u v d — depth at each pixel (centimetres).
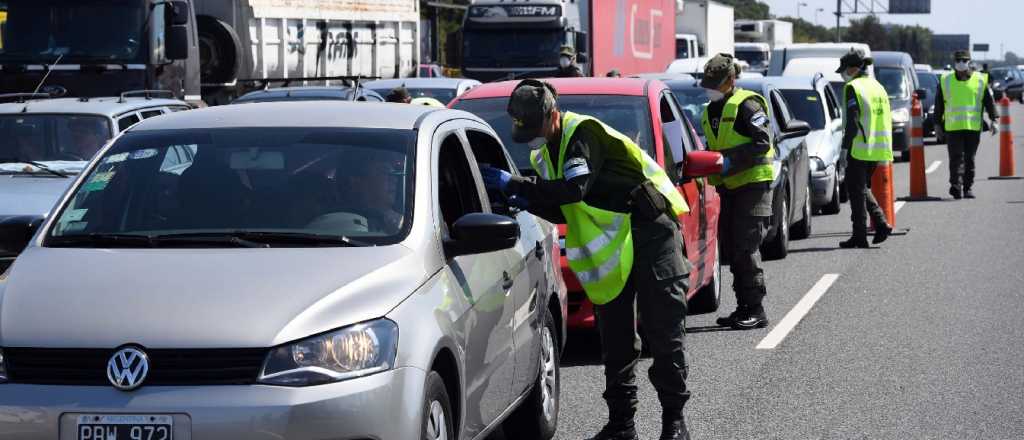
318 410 841
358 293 895
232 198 1035
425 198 1020
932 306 1980
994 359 1595
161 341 848
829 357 1633
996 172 4700
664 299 1164
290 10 3806
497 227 995
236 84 3578
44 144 2022
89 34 2812
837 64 4450
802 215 2834
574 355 1680
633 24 5703
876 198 2927
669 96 1809
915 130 3712
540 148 1159
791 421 1330
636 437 1218
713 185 1817
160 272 916
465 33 4997
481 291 1030
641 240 1162
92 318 866
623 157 1152
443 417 940
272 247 963
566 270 1592
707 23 7456
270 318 862
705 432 1292
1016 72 13900
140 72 2805
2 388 852
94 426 837
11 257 1758
